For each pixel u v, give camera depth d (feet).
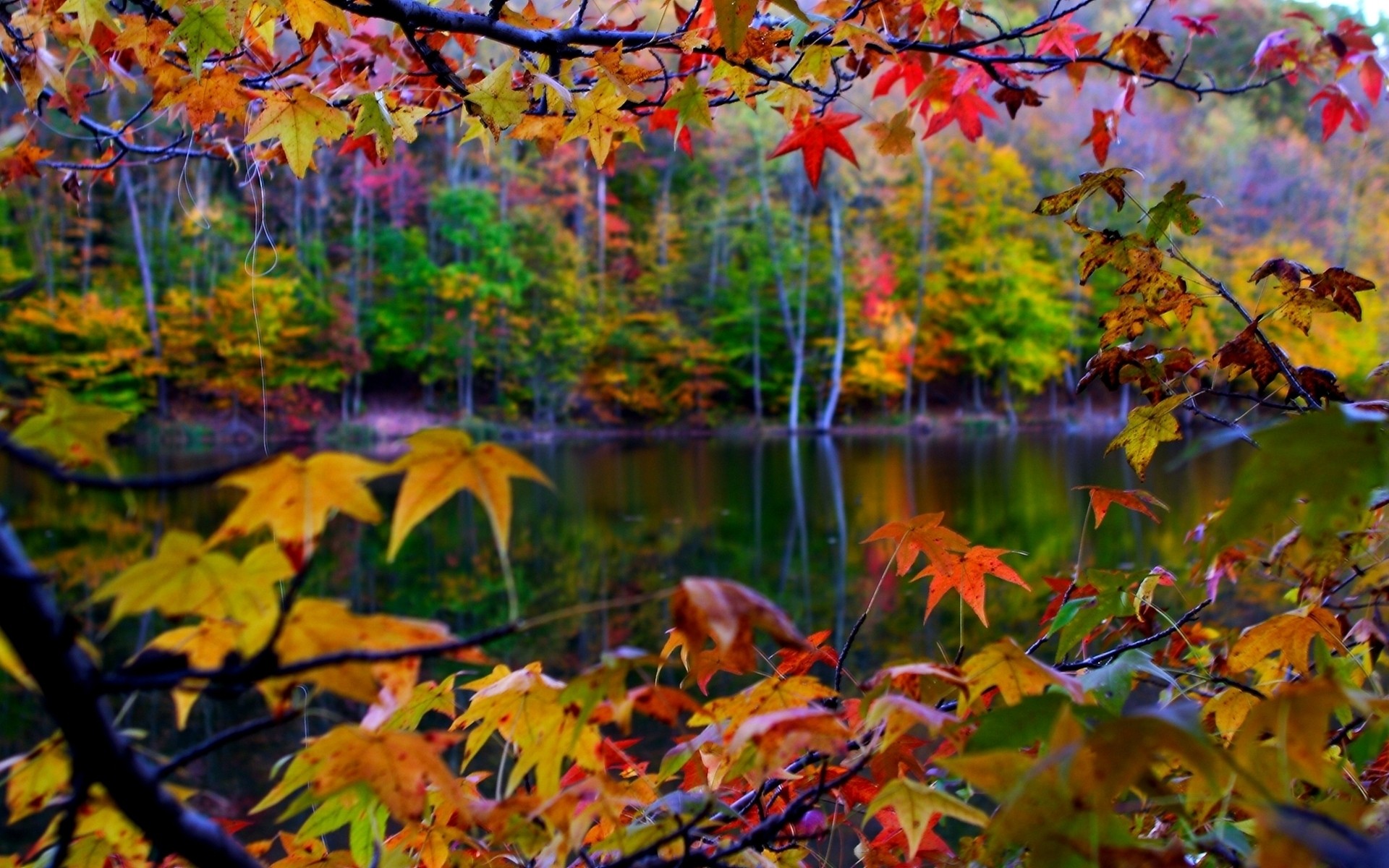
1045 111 92.58
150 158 5.64
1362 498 1.46
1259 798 1.64
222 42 3.80
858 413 100.17
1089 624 3.38
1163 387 4.05
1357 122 5.69
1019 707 1.74
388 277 85.35
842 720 2.16
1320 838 1.10
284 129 4.06
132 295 69.77
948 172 94.32
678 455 65.67
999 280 92.17
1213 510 3.92
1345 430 1.45
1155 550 23.62
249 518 1.45
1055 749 1.45
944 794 1.99
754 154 95.45
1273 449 1.49
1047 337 93.15
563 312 91.25
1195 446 1.47
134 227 72.64
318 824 2.51
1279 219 63.36
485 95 4.06
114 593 1.43
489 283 86.07
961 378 104.83
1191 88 5.32
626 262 100.01
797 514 35.37
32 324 57.77
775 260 95.55
